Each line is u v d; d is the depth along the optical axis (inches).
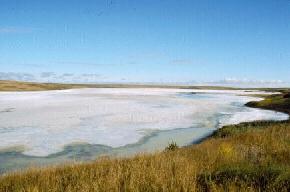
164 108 2144.4
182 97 3924.7
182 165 325.7
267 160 329.4
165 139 1060.5
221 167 314.5
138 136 1099.9
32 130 1181.1
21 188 281.6
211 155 397.1
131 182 258.2
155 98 3489.2
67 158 799.1
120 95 4146.2
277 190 234.8
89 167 361.4
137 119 1529.3
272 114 1899.6
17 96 3649.1
